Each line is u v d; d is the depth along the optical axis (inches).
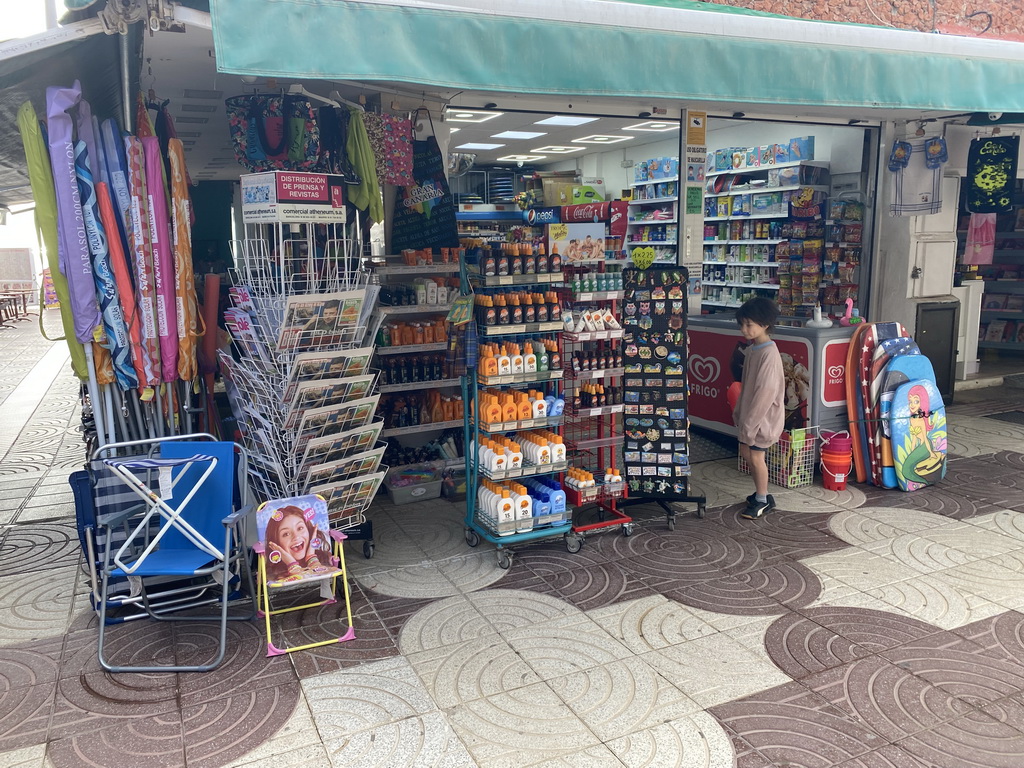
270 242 197.8
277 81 206.7
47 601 169.3
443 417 240.8
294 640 149.7
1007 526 200.2
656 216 480.1
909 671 133.8
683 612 157.4
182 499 158.9
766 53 156.1
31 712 127.1
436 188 241.3
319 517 151.4
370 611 161.3
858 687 129.3
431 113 241.8
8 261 970.7
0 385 439.8
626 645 144.9
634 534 202.2
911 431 229.5
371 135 216.2
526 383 201.5
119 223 166.9
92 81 185.5
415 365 234.7
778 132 421.1
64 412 366.9
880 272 342.6
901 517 209.0
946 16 299.4
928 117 320.2
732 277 446.6
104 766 113.1
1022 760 110.2
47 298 897.5
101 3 137.9
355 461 170.9
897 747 113.7
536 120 370.3
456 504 230.7
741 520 210.5
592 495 196.5
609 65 140.6
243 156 197.8
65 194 157.2
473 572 180.4
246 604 165.0
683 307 200.4
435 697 129.1
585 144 497.0
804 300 379.9
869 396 233.6
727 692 128.8
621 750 114.2
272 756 114.6
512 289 197.0
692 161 297.3
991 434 290.2
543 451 186.7
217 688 133.5
